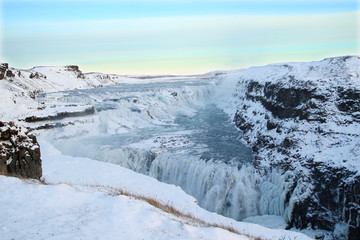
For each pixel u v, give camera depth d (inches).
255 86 2706.7
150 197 700.7
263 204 1390.3
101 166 1017.5
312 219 1188.5
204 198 1486.2
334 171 1263.5
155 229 431.8
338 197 1195.3
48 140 2034.9
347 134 1449.3
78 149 1977.1
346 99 1619.1
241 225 683.4
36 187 529.3
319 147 1444.4
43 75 4800.7
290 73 2198.6
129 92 3496.6
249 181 1464.1
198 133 2292.1
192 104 3543.3
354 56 2038.6
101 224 421.4
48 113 2226.9
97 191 571.5
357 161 1239.5
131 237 400.5
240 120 2496.3
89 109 2437.3
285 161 1472.7
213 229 456.4
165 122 2704.2
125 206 476.4
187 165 1630.2
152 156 1779.0
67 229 402.6
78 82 5226.4
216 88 3993.6
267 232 662.5
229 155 1740.9
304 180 1299.2
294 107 1849.2
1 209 448.8
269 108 2156.7
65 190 521.0
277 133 1792.6
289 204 1263.5
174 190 868.0
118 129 2375.7
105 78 6299.2
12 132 706.8
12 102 2231.8
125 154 1863.9
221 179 1471.5
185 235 426.6
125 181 871.7
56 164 1011.3
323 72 2001.7
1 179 569.9
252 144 1925.4
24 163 713.6
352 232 1083.3
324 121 1579.7
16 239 374.3
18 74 3951.8
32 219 427.2
